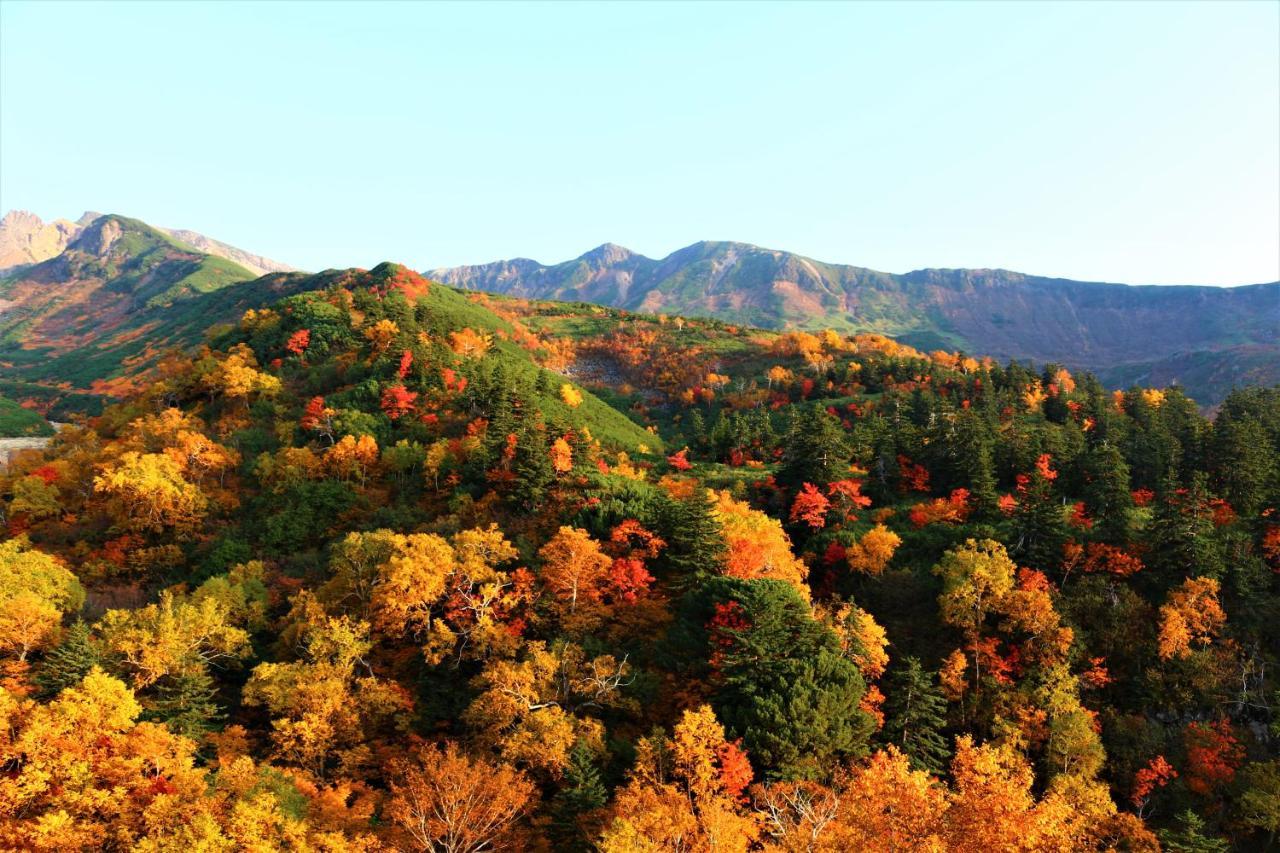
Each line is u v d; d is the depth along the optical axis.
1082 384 172.38
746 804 40.72
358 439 90.00
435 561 55.50
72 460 94.44
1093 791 46.41
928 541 76.12
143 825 32.19
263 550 72.50
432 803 36.75
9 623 46.06
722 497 84.31
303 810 35.66
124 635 46.06
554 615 57.06
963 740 35.03
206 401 112.75
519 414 98.44
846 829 31.59
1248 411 119.44
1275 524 69.75
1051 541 70.50
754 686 46.00
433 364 111.56
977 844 28.58
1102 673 57.34
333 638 50.19
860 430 119.19
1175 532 65.81
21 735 33.56
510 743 41.41
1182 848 41.47
